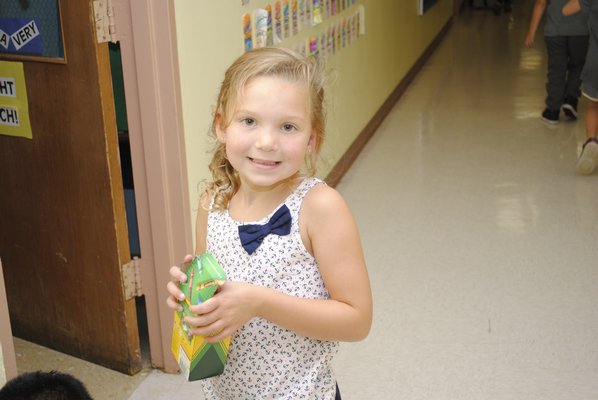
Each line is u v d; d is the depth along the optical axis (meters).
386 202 4.23
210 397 1.43
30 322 2.69
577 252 3.52
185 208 2.36
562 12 5.48
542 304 3.03
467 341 2.77
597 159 4.51
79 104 2.25
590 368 2.58
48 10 2.18
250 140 1.21
